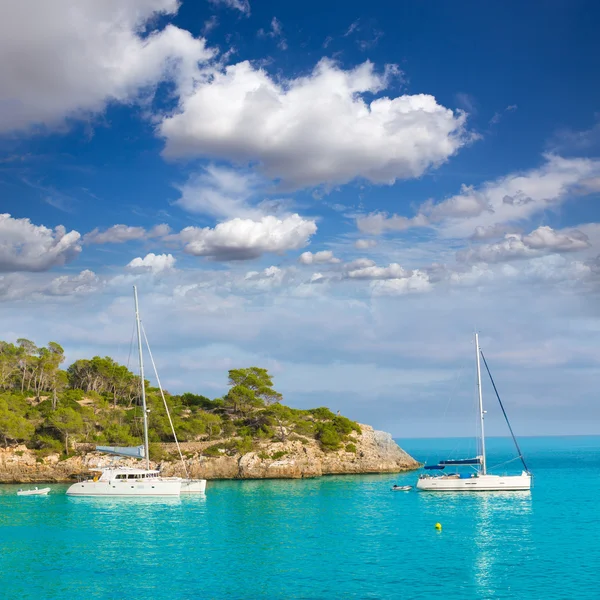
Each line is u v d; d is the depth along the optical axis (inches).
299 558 1658.5
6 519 2301.9
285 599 1309.1
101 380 4980.3
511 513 2405.3
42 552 1750.7
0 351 4911.4
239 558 1664.6
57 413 3585.1
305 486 3302.2
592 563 1585.9
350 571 1523.1
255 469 3602.4
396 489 3107.8
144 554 1718.8
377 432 4340.6
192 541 1887.3
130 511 2475.4
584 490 3262.8
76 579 1475.1
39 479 3427.7
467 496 2898.6
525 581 1427.2
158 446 3659.0
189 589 1387.8
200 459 3607.3
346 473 3905.0
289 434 4020.7
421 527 2101.4
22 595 1358.3
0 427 3440.0
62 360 5103.3
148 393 4569.4
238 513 2415.1
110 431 3705.7
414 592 1349.7
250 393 4222.4
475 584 1405.0
